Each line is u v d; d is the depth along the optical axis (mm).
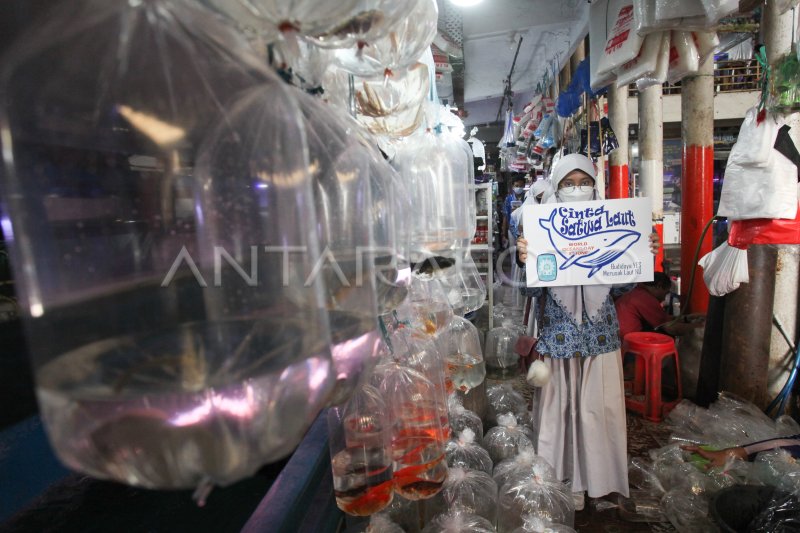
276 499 1621
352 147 1059
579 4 5266
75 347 625
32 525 1750
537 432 2717
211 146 653
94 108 592
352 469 1356
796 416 3297
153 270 688
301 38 782
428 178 1963
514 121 8352
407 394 1567
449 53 5309
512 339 4609
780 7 2207
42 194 600
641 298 4285
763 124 2621
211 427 542
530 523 1858
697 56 2539
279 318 708
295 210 703
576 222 2381
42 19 761
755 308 3250
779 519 1999
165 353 617
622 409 2516
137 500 2006
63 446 557
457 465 2391
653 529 2434
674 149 10023
